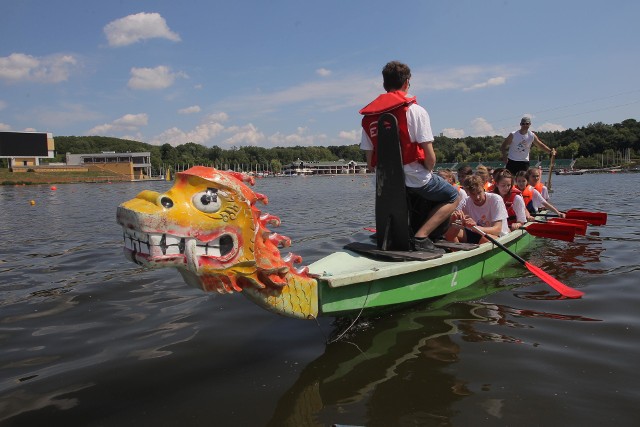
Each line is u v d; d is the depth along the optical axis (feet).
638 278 17.62
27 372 10.47
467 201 20.53
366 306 12.53
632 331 12.27
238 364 10.77
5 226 40.16
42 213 54.24
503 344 11.60
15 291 17.38
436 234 16.87
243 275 9.87
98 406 8.96
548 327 12.71
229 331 12.92
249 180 10.21
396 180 13.89
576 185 105.29
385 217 14.44
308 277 11.39
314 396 9.20
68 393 9.48
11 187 172.65
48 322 13.85
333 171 456.45
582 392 9.07
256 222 10.02
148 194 9.02
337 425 8.02
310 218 43.34
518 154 34.96
